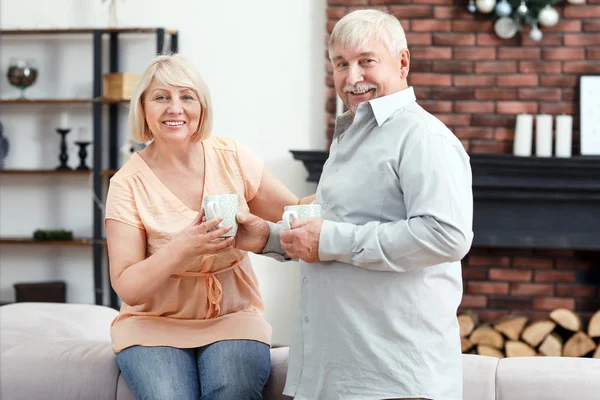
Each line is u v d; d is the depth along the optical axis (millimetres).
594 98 4785
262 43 5129
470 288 4934
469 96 4887
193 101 2305
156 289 2154
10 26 5316
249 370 2195
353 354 1901
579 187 4594
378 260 1853
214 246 2082
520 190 4664
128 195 2332
